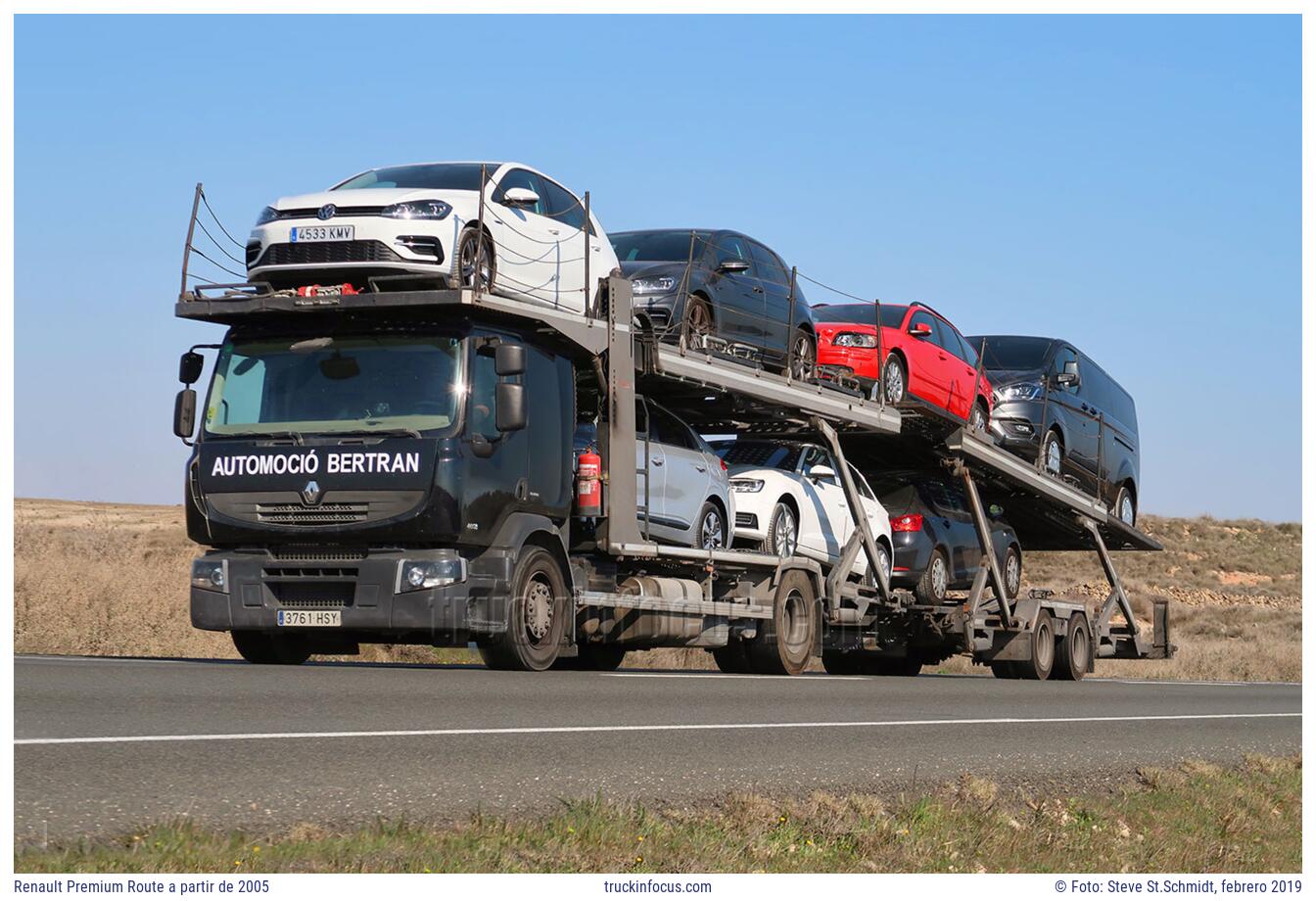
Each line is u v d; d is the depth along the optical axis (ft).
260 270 44.32
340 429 42.78
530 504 45.03
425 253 43.32
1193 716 48.96
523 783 23.44
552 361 46.83
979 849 24.53
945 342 72.13
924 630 69.62
